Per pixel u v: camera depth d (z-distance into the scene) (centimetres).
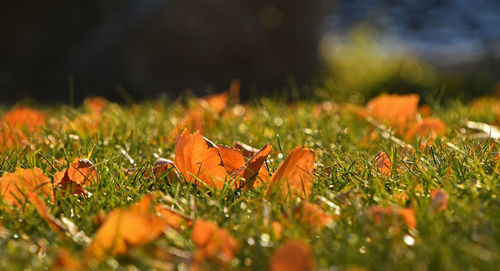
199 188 140
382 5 1335
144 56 599
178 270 119
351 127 190
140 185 142
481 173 139
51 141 174
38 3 593
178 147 142
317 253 121
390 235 123
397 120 191
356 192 135
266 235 124
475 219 126
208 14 620
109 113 225
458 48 991
